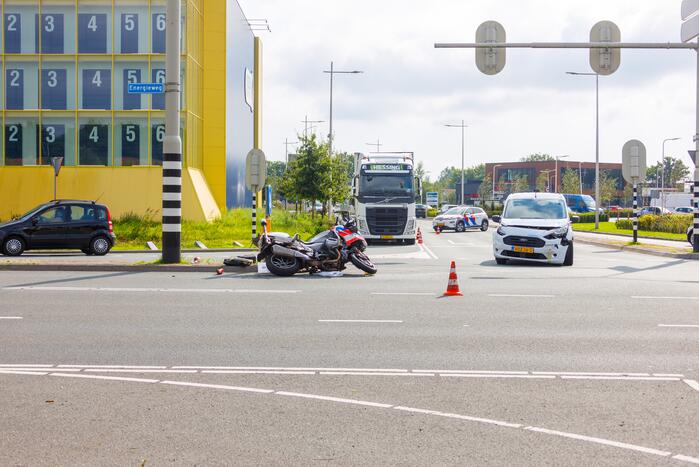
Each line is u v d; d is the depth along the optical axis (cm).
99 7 3684
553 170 13662
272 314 1120
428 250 2947
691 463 484
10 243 2436
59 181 3616
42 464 478
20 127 3656
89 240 2503
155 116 3678
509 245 2092
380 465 477
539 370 755
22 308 1172
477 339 924
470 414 595
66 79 3669
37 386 681
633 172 3225
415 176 3375
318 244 1758
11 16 3662
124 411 599
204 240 3097
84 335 941
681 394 661
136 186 3638
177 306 1202
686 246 3106
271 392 661
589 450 508
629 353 842
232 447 511
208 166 4325
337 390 670
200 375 727
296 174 5159
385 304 1235
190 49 3850
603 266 2100
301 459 488
